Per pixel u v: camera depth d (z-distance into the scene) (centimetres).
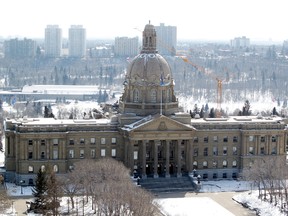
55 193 19788
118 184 19575
